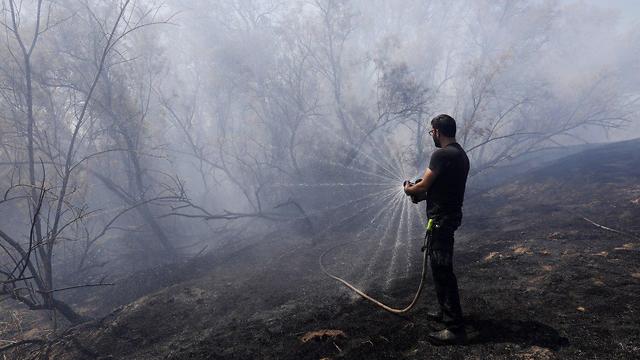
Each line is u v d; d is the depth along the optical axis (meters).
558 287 3.51
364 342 3.17
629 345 2.50
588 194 7.90
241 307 4.80
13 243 5.34
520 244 5.20
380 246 6.89
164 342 4.25
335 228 9.32
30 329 6.40
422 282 3.10
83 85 9.34
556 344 2.63
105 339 4.57
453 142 3.00
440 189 2.89
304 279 5.55
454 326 2.88
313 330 3.62
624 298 3.12
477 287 3.83
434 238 2.90
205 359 3.60
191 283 5.97
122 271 9.55
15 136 7.80
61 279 8.52
